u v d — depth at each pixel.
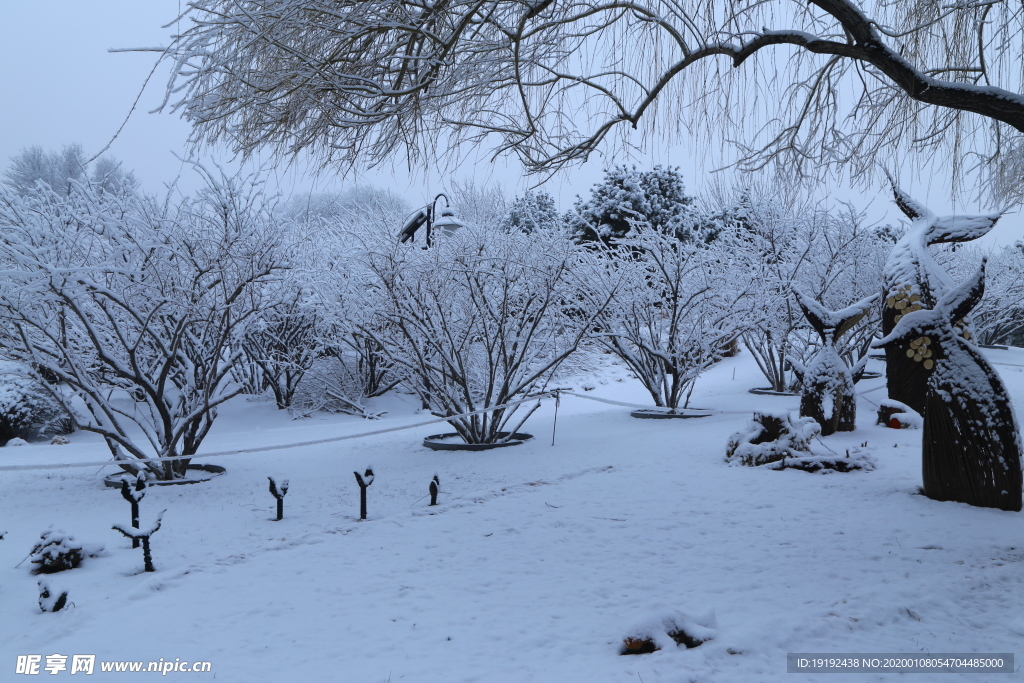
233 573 5.05
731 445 9.07
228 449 11.31
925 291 6.94
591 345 15.48
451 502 7.16
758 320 14.65
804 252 16.16
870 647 3.61
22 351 8.63
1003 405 6.30
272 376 17.20
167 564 5.27
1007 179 6.04
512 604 4.38
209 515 6.89
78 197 9.42
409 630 4.00
